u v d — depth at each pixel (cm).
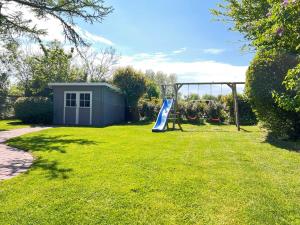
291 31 352
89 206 352
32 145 827
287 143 856
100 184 435
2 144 865
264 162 590
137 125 1673
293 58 819
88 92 1753
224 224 308
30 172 512
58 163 579
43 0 1109
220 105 1948
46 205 355
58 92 1797
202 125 1733
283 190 411
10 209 344
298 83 380
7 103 2070
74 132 1176
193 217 324
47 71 2244
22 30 1170
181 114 2016
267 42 391
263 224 307
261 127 1139
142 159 615
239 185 433
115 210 341
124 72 2194
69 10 1138
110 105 1881
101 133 1144
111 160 604
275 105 889
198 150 737
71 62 2805
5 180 462
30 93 2292
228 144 848
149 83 2452
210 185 432
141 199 374
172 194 393
